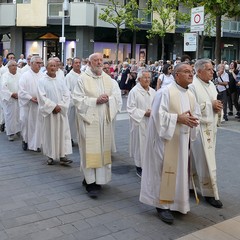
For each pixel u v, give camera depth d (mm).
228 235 4250
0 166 6719
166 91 4445
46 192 5453
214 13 10906
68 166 6828
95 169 5355
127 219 4594
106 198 5273
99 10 26938
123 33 29516
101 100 5207
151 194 4621
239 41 35125
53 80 6742
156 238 4137
